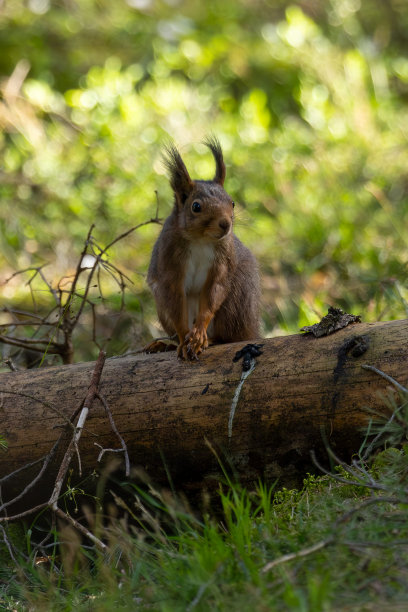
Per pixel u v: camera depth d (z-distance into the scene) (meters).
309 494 6.39
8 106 17.47
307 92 18.19
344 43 20.12
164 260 8.82
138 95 18.34
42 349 9.91
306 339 7.13
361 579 4.86
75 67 19.88
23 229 14.84
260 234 14.24
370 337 6.88
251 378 7.01
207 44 19.78
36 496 7.47
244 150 16.28
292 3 21.73
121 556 6.62
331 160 16.20
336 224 14.16
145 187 15.20
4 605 6.27
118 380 7.38
